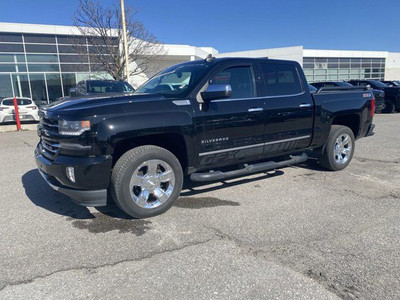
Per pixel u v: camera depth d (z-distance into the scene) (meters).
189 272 2.78
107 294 2.50
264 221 3.82
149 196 4.13
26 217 4.01
